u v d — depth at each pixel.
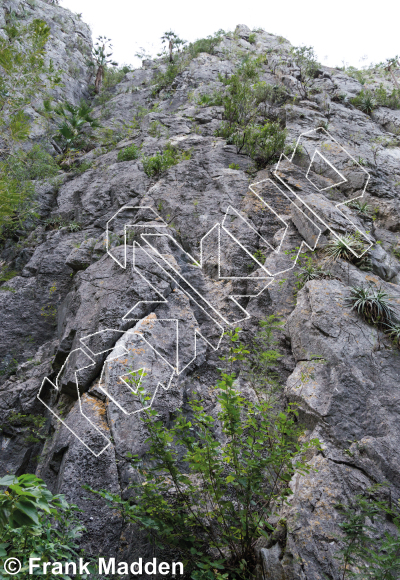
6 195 6.62
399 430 4.96
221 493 3.96
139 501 4.15
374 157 11.49
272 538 4.14
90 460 4.93
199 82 18.97
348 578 3.66
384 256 7.70
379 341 5.87
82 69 22.80
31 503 2.42
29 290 9.02
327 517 4.11
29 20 21.55
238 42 23.50
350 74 19.72
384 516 4.19
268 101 15.13
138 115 17.66
